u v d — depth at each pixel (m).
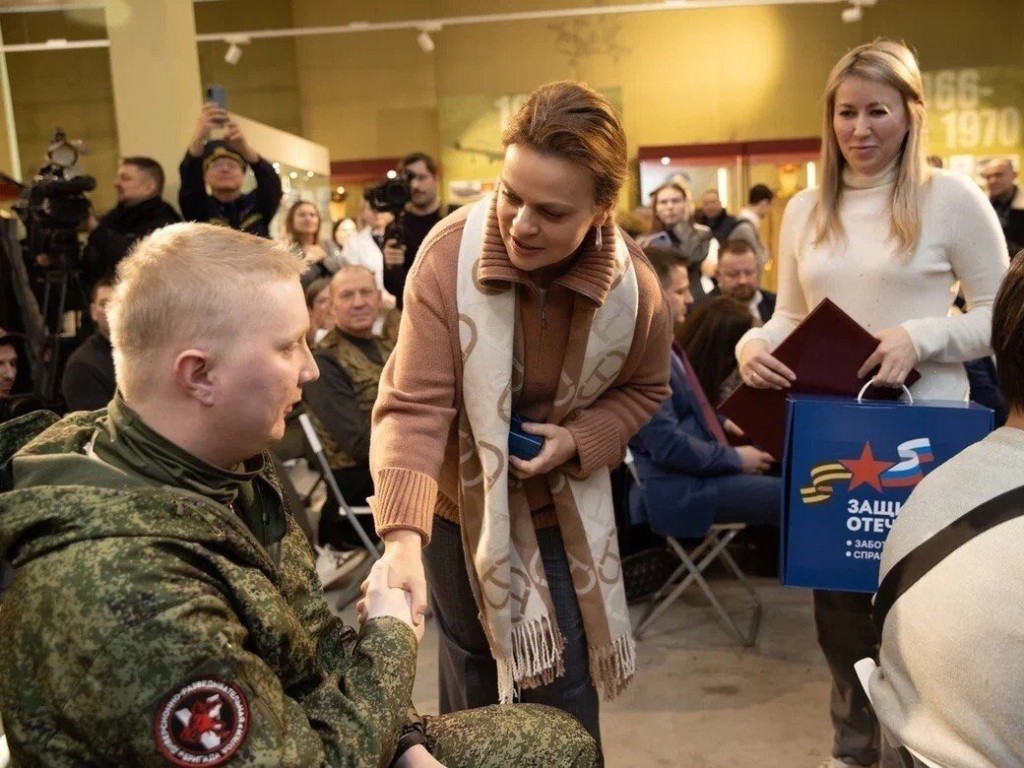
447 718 1.46
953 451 1.73
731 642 3.21
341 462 3.56
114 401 1.10
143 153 4.46
